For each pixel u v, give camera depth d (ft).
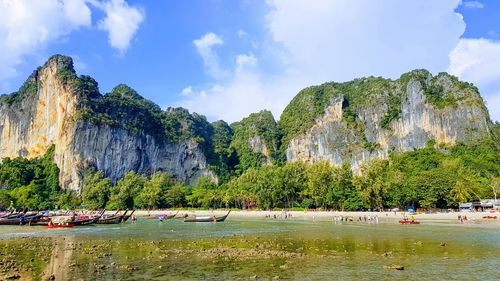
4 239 165.89
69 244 144.56
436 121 654.12
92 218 289.53
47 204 573.74
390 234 176.65
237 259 106.73
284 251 122.52
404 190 376.89
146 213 485.15
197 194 563.48
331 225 250.57
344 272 87.76
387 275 84.33
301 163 523.70
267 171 520.42
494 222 241.35
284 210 440.86
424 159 557.33
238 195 521.65
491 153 570.05
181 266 96.07
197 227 247.09
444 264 96.63
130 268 92.84
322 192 421.18
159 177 608.60
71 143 653.71
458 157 543.80
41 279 79.97
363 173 401.29
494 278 80.84
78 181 640.58
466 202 357.82
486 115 645.92
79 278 81.87
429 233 178.50
